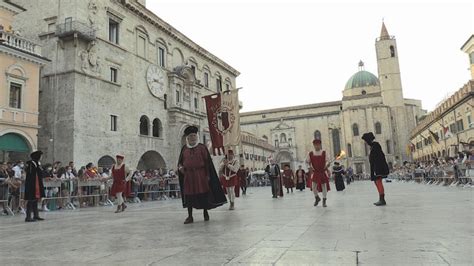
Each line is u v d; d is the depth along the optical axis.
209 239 5.72
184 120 41.88
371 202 12.30
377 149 11.06
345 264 3.74
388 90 87.94
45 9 30.61
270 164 19.39
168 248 5.09
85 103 29.31
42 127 28.98
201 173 8.50
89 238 6.43
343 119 90.06
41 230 8.21
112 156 31.64
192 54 47.44
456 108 44.41
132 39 35.91
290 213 9.46
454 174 22.38
